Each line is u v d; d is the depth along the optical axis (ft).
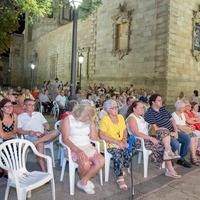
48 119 39.19
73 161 13.46
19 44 131.34
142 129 17.29
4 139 14.98
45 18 115.85
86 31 73.82
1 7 33.83
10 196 12.80
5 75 136.67
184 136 18.38
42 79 105.70
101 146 15.57
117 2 62.13
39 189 13.65
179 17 52.60
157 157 16.37
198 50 57.11
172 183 15.28
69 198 12.83
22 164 12.74
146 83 54.65
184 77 54.24
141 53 56.03
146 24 55.06
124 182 14.49
